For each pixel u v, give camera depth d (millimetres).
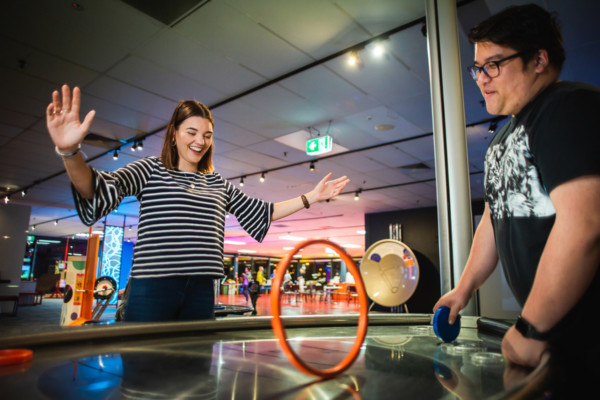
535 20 782
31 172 8320
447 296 941
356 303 16812
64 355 650
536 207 765
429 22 2494
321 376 490
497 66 816
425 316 1260
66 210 12742
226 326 981
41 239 21344
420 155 6898
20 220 11414
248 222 1579
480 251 1028
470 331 1099
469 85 4426
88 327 764
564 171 632
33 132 6023
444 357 709
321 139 5621
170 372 569
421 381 537
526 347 603
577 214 597
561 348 596
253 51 3840
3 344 627
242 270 28594
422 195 9867
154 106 5090
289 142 6391
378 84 4453
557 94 712
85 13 3287
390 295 4664
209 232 1367
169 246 1283
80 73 4277
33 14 3295
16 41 3689
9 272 11000
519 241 811
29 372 542
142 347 747
